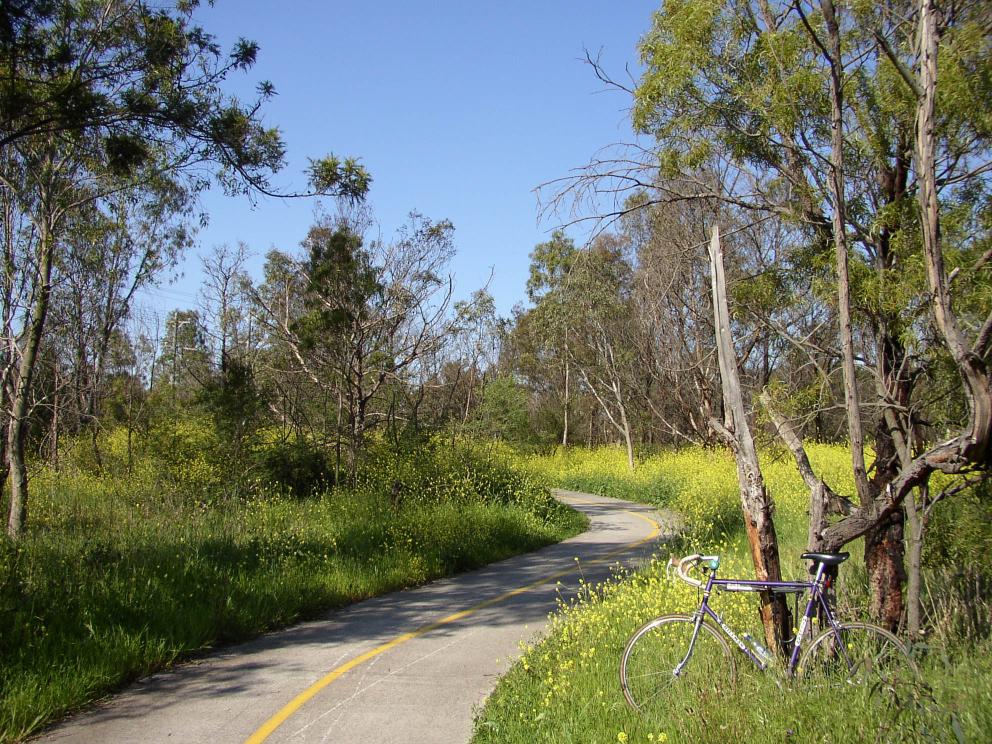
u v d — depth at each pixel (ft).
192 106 34.19
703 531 48.65
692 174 27.35
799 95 23.59
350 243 63.62
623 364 102.73
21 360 48.03
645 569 34.88
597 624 24.18
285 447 63.98
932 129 17.72
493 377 119.44
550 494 75.97
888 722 13.24
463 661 24.73
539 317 78.13
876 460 23.09
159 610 26.30
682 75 25.17
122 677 22.39
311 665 24.30
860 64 23.73
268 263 69.62
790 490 58.85
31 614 22.99
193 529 38.09
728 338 19.66
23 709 18.63
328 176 38.99
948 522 22.89
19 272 51.55
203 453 58.23
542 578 42.16
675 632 18.61
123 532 37.47
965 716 13.65
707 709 14.93
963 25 21.47
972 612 20.02
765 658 17.56
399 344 72.18
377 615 32.37
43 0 31.12
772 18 24.70
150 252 71.51
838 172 20.42
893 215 22.27
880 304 22.07
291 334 68.23
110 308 74.02
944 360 21.26
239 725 18.71
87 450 77.66
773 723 14.14
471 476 68.95
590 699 18.22
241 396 57.93
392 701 20.52
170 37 34.50
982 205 22.91
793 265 26.73
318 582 34.78
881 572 20.33
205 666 24.20
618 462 131.13
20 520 44.83
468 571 45.62
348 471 64.18
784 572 28.04
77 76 33.12
